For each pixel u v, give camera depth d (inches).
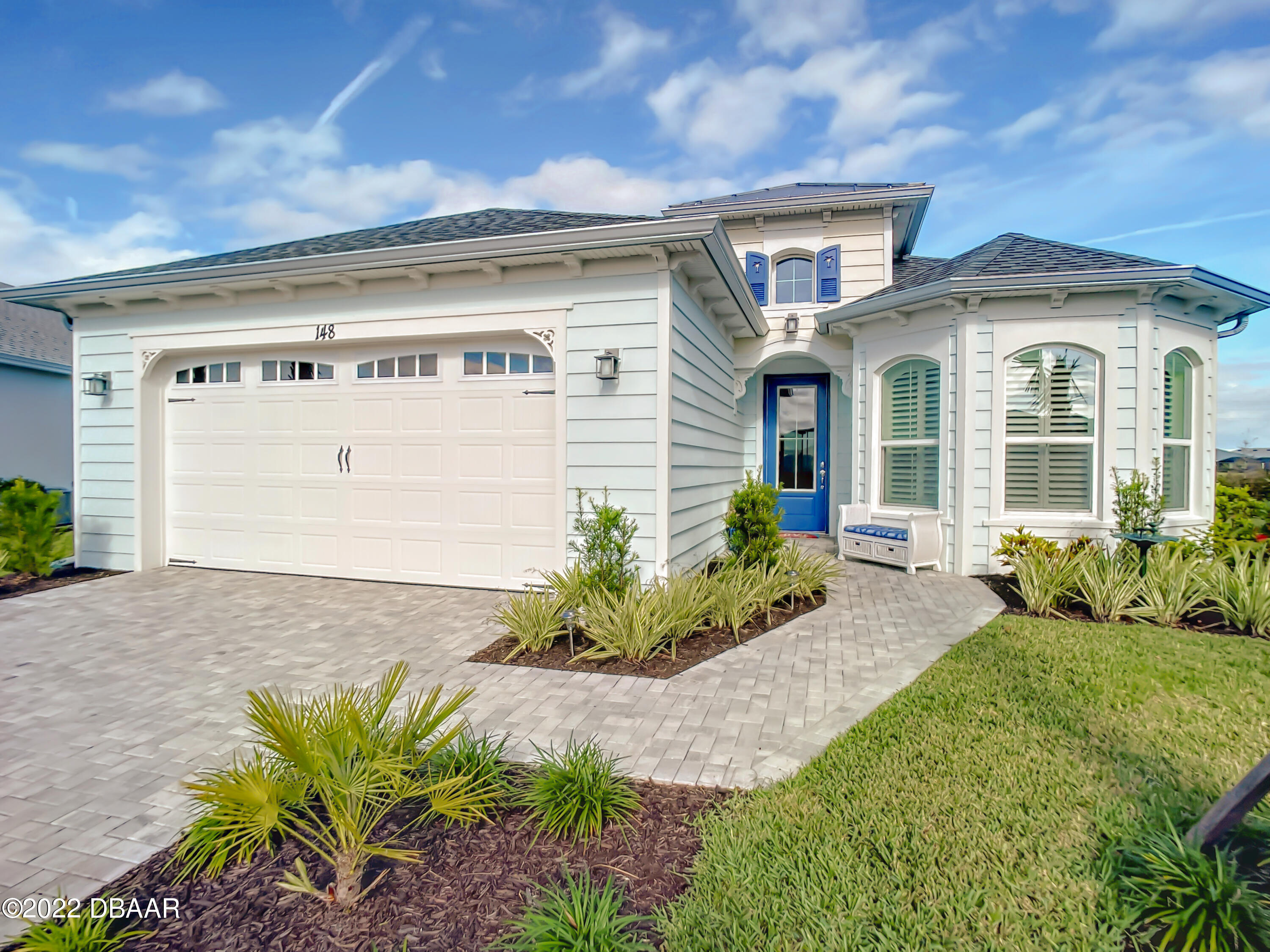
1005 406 295.1
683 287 258.2
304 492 287.3
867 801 102.0
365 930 76.7
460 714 144.7
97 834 101.2
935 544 305.9
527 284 247.4
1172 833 80.6
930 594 260.8
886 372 346.0
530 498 257.4
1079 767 112.7
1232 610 207.8
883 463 348.8
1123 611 217.0
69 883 88.6
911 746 122.0
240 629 214.5
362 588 266.5
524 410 257.8
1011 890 80.4
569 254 232.1
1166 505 298.8
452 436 266.8
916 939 72.3
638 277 237.1
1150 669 164.4
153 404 303.0
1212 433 311.6
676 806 104.1
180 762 125.6
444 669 177.2
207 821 89.7
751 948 71.5
